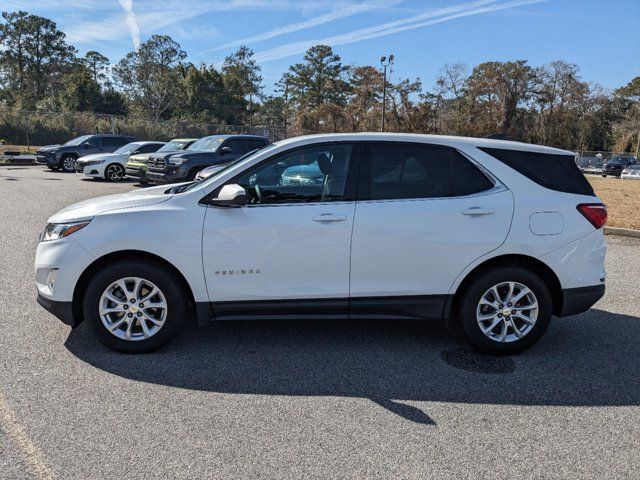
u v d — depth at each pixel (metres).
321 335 4.74
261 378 3.83
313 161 4.22
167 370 3.92
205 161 14.52
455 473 2.76
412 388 3.74
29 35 100.50
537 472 2.79
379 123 59.09
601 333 4.96
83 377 3.76
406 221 4.12
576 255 4.30
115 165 18.52
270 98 114.31
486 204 4.20
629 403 3.59
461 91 68.00
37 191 14.51
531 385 3.83
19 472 2.68
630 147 75.00
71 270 4.00
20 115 39.25
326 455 2.90
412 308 4.25
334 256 4.11
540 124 70.94
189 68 90.81
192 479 2.66
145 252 4.09
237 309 4.16
